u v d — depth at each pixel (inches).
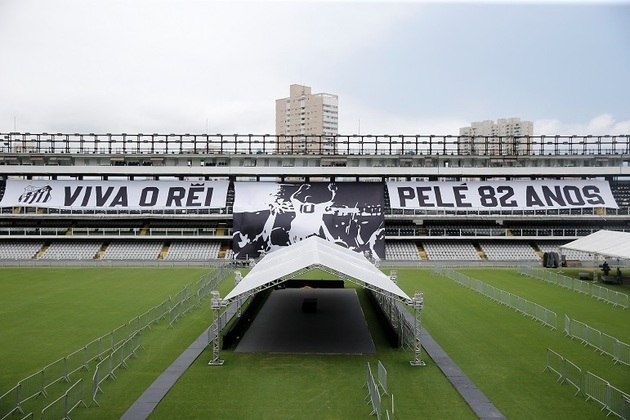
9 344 1469.0
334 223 3609.7
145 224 3850.9
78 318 1790.1
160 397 1079.0
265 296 2199.8
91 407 1027.9
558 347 1441.9
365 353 1384.1
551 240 3708.2
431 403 1054.4
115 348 1398.9
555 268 3169.3
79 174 3875.5
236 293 1326.3
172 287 2443.4
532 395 1090.1
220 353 1381.6
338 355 1366.9
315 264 1316.4
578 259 3513.8
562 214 3796.8
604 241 2699.3
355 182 3895.2
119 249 3558.1
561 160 4077.3
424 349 1417.3
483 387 1136.2
